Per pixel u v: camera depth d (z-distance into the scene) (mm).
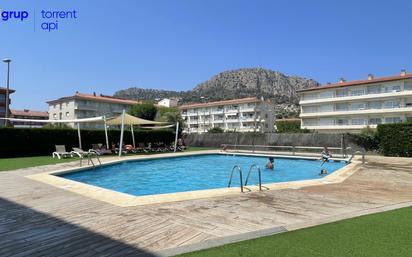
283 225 5805
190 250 4492
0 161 18562
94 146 25828
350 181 11930
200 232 5387
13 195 8539
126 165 20562
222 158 27281
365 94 57812
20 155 22656
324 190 9727
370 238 4953
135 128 35719
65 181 10891
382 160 22062
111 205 7418
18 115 90625
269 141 35781
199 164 23172
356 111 58688
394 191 9742
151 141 33969
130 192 12883
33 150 23453
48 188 9562
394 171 15367
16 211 6836
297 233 5270
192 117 102000
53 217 6336
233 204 7590
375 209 7188
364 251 4375
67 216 6426
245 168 21297
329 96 63250
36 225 5793
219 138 39906
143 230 5496
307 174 18469
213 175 18062
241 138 37969
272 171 19781
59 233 5332
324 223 5910
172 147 32156
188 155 26719
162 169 20141
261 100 89938
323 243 4730
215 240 4930
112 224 5863
